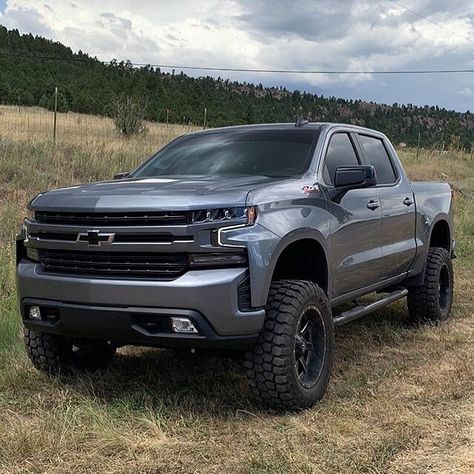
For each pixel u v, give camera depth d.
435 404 4.25
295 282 4.23
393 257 5.72
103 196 3.98
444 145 29.73
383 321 6.46
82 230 3.96
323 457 3.44
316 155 4.88
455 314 7.00
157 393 4.46
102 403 4.23
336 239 4.70
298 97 168.12
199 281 3.70
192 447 3.58
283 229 4.04
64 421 3.84
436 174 22.14
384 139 6.23
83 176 12.76
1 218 9.15
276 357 3.97
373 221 5.31
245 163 4.97
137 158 14.46
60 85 76.25
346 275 4.93
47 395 4.44
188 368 5.02
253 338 3.88
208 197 3.83
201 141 5.55
